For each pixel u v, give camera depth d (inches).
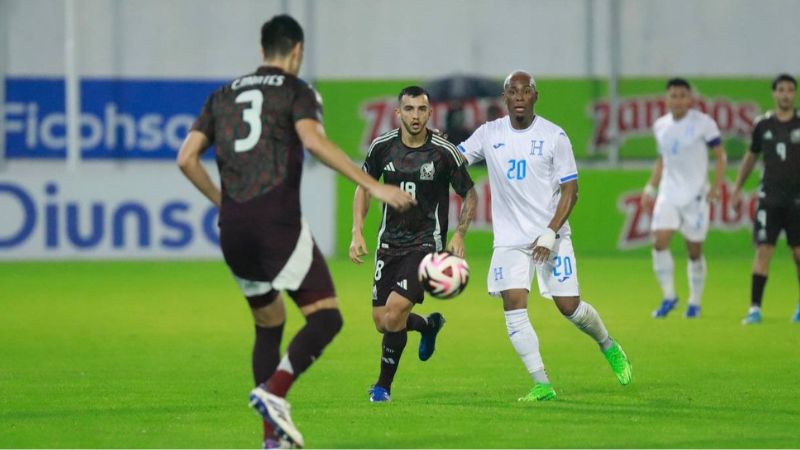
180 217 2987.2
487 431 1009.5
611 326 1815.9
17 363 1454.2
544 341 1653.5
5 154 3427.7
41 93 3427.7
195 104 3486.7
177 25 3472.0
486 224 3058.6
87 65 3437.5
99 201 2962.6
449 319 1925.4
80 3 3430.1
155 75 3469.5
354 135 3508.9
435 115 3479.3
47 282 2481.5
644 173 3063.5
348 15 3491.6
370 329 1774.1
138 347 1601.9
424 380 1318.9
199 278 2566.4
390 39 3503.9
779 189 1849.2
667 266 1942.7
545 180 1181.1
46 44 3422.7
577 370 1393.9
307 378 1331.2
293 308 2062.0
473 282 2512.3
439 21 3506.4
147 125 3472.0
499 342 1647.4
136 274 2647.6
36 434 999.6
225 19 3486.7
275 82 891.4
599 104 3484.3
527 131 1186.6
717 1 3481.8
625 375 1238.9
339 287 2373.3
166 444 957.8
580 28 3489.2
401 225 1178.6
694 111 1964.8
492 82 3484.3
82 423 1052.5
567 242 1205.7
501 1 3506.4
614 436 986.1
